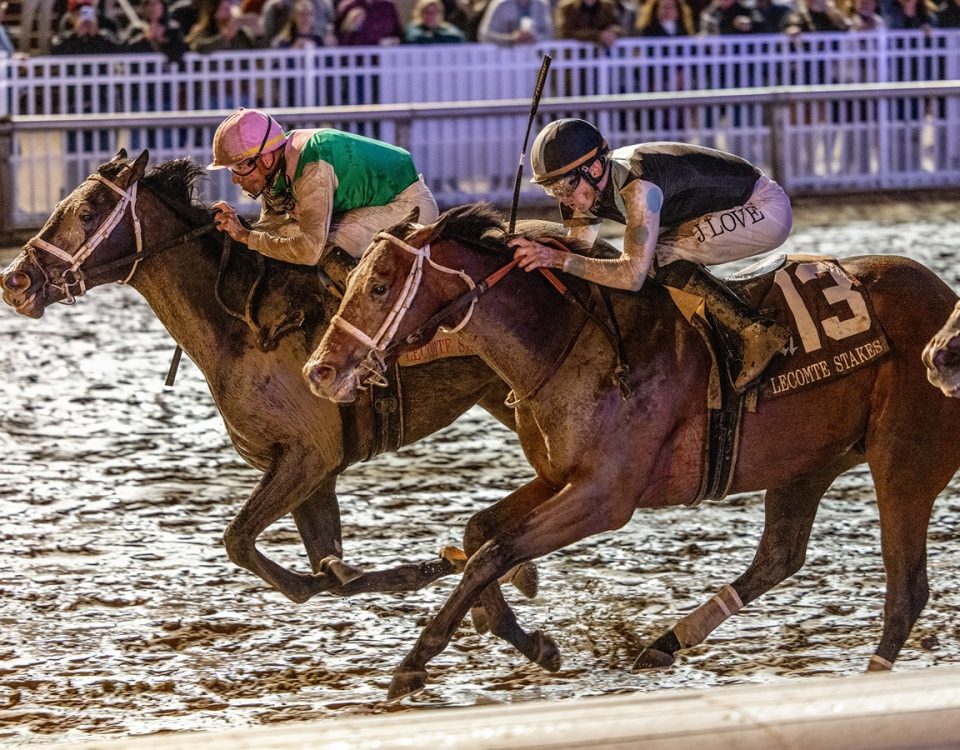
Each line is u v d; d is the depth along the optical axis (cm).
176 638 1025
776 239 946
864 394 917
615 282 884
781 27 2905
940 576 1127
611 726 563
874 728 564
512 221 912
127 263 1009
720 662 967
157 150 2658
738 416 905
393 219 1016
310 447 1001
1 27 2844
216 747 562
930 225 2561
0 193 2566
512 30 2819
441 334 1000
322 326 1004
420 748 557
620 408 890
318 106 2762
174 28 2720
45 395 1706
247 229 1002
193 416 1636
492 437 1581
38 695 926
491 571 876
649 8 2842
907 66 2933
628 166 900
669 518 1294
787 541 982
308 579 992
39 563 1174
